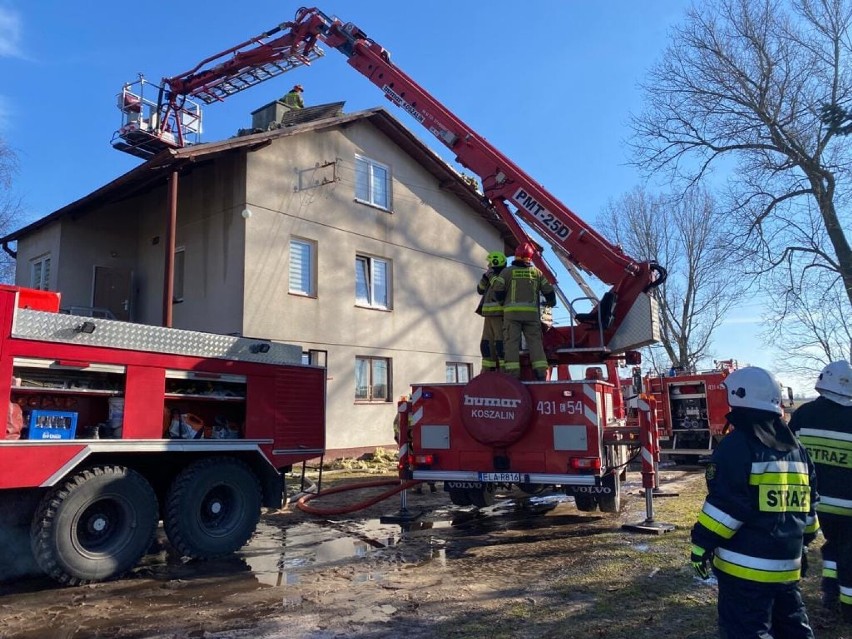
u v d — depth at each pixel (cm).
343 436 1480
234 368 632
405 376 1681
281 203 1398
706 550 268
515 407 682
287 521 795
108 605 466
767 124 1370
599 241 826
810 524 304
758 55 1388
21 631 414
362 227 1602
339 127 1566
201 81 1614
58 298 548
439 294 1834
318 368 721
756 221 1410
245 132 1527
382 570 559
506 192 900
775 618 279
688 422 1488
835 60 1316
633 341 793
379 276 1667
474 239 2002
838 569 400
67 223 1466
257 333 1314
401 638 396
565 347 829
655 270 805
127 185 1302
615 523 735
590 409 674
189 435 602
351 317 1541
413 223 1769
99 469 519
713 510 267
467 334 1928
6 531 498
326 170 1516
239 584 519
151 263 1534
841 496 397
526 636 393
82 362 514
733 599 268
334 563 585
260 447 648
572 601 455
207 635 406
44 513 489
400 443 788
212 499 605
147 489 545
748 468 268
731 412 290
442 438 737
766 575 264
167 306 1167
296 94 1886
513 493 994
